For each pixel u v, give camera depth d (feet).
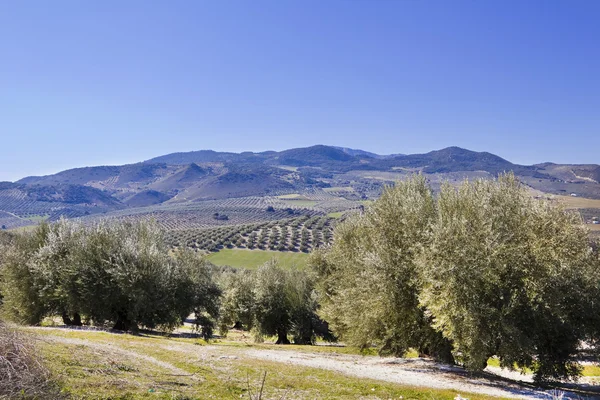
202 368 58.49
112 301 113.39
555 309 65.10
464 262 63.62
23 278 115.55
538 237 68.08
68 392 35.96
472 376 73.36
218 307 149.69
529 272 64.75
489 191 77.36
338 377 61.82
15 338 38.14
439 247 66.28
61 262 115.75
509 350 64.08
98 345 65.67
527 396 58.29
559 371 74.13
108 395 37.55
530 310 65.77
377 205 88.69
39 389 34.35
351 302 90.53
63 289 110.22
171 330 131.34
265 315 155.43
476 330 62.44
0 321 46.44
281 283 159.02
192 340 124.26
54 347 53.36
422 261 67.77
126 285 108.78
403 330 78.64
